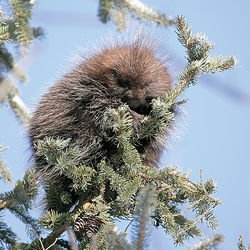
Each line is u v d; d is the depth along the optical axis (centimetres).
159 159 1278
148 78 1225
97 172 1028
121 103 1233
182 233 946
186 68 1045
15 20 1246
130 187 963
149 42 1293
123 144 1033
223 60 1020
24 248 961
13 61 1355
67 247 1027
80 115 1237
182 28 1029
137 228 680
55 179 1180
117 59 1254
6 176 1020
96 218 1039
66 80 1275
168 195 998
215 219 965
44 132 1252
